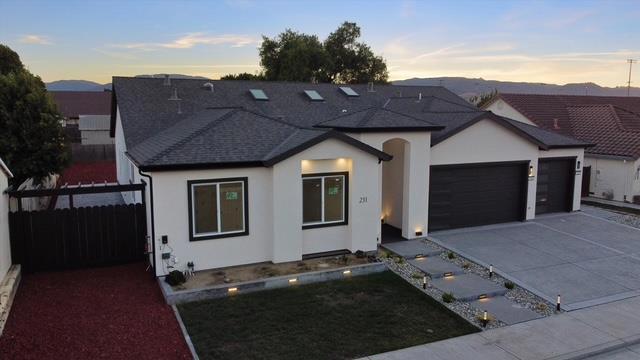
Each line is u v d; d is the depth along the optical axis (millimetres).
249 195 13508
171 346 9281
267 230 13859
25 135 19203
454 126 17734
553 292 12555
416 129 16141
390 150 18062
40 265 13227
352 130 15508
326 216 14773
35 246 13125
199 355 8977
